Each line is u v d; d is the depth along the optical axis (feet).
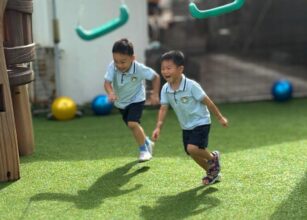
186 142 13.89
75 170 15.76
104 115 24.52
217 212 12.19
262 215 11.94
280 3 30.89
